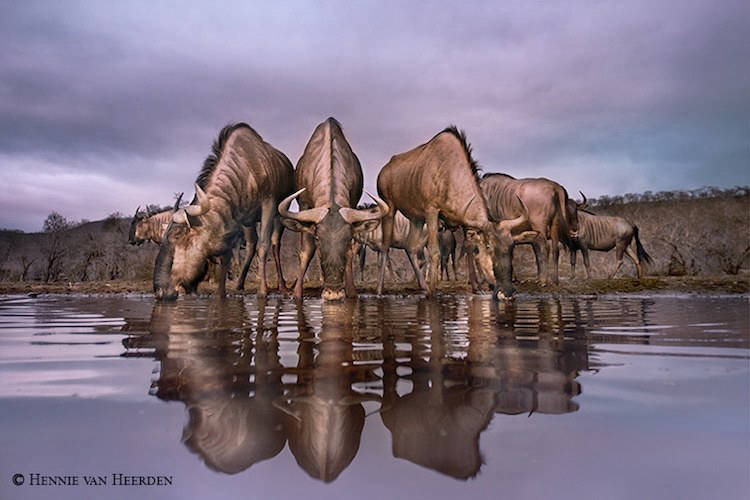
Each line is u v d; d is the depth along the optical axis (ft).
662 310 23.81
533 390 7.31
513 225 33.60
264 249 38.04
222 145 37.01
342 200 33.35
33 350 11.50
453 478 4.04
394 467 4.32
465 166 35.53
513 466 4.30
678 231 97.09
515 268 83.46
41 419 5.85
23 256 105.60
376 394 7.09
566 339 13.14
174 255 34.58
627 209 108.58
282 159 41.32
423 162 37.58
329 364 9.50
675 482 3.91
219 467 4.36
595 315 20.94
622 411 6.11
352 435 5.25
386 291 46.75
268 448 4.88
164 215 79.56
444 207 36.27
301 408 6.35
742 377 8.17
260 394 7.13
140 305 29.32
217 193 35.70
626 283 47.24
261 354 10.78
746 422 5.61
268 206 38.52
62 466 4.37
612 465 4.31
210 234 35.32
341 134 37.96
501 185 52.08
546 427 5.46
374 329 15.78
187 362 9.77
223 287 37.68
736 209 97.86
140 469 4.28
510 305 28.43
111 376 8.44
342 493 3.79
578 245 67.92
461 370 8.86
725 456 4.51
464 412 6.13
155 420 5.82
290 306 27.68
